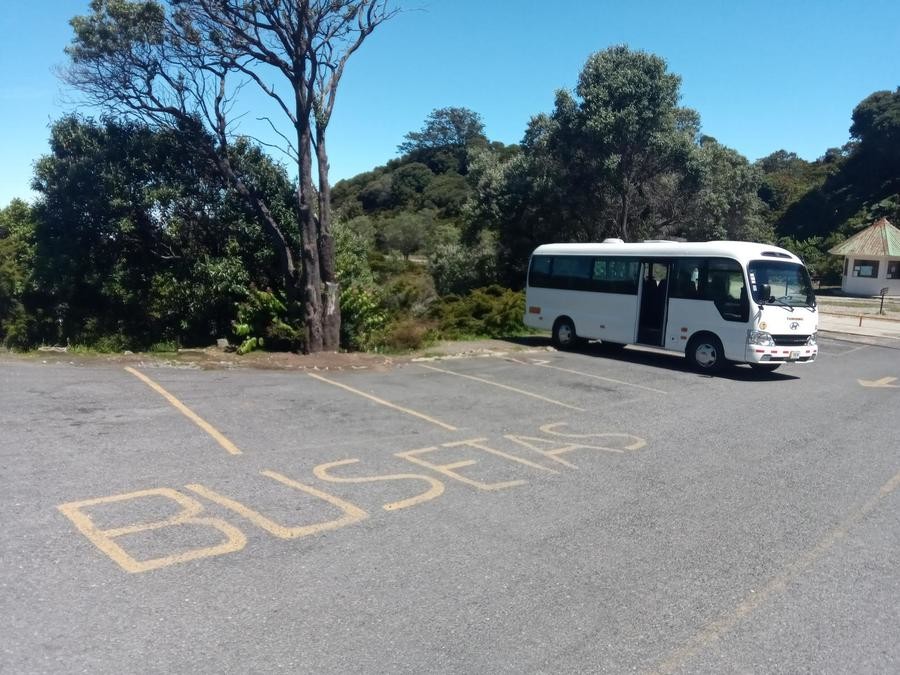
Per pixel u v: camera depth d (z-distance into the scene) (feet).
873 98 183.73
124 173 55.77
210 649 11.87
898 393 42.57
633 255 51.62
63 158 57.57
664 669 12.00
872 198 180.55
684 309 48.08
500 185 97.55
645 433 29.84
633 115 82.38
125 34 50.57
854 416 34.99
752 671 12.07
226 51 48.21
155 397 31.58
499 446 26.58
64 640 11.88
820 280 162.30
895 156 175.63
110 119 57.00
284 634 12.48
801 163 269.85
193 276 56.24
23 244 58.49
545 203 93.15
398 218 197.16
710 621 13.75
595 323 54.29
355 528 17.66
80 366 39.19
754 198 108.06
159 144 56.39
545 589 14.78
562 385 40.57
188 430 26.18
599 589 14.92
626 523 18.97
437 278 106.42
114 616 12.78
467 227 105.60
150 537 16.37
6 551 15.19
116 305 59.31
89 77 52.90
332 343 48.62
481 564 15.87
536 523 18.67
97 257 59.52
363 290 55.06
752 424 32.27
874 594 15.21
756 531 18.78
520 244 99.19
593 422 31.48
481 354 52.75
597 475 23.41
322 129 46.80
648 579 15.52
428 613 13.50
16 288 56.54
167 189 55.06
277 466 22.38
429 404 33.63
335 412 30.66
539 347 58.39
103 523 17.01
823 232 185.47
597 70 86.33
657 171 89.40
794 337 45.19
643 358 53.26
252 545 16.28
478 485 21.71
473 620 13.32
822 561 16.94
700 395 39.11
